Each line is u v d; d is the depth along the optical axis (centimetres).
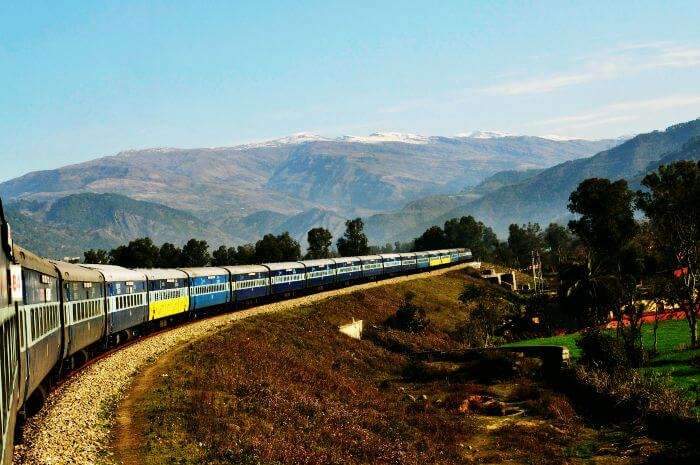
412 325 9444
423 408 5003
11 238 1736
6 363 1517
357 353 7200
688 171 7394
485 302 10719
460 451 3928
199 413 3184
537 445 3984
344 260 11038
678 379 5228
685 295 7262
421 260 14738
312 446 3306
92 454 2341
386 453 3544
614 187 9088
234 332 5803
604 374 5219
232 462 2667
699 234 7300
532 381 6075
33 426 2434
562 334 9694
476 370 6575
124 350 4522
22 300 2009
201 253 16062
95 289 3978
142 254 14800
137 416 2981
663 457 3562
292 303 8638
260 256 15012
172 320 6319
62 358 3159
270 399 3900
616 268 9094
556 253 18988
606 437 4134
